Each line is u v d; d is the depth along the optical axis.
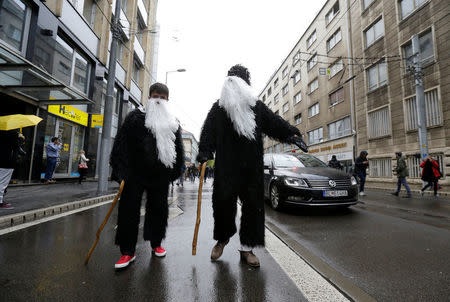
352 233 3.34
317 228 3.62
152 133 2.25
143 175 2.21
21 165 7.92
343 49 18.62
